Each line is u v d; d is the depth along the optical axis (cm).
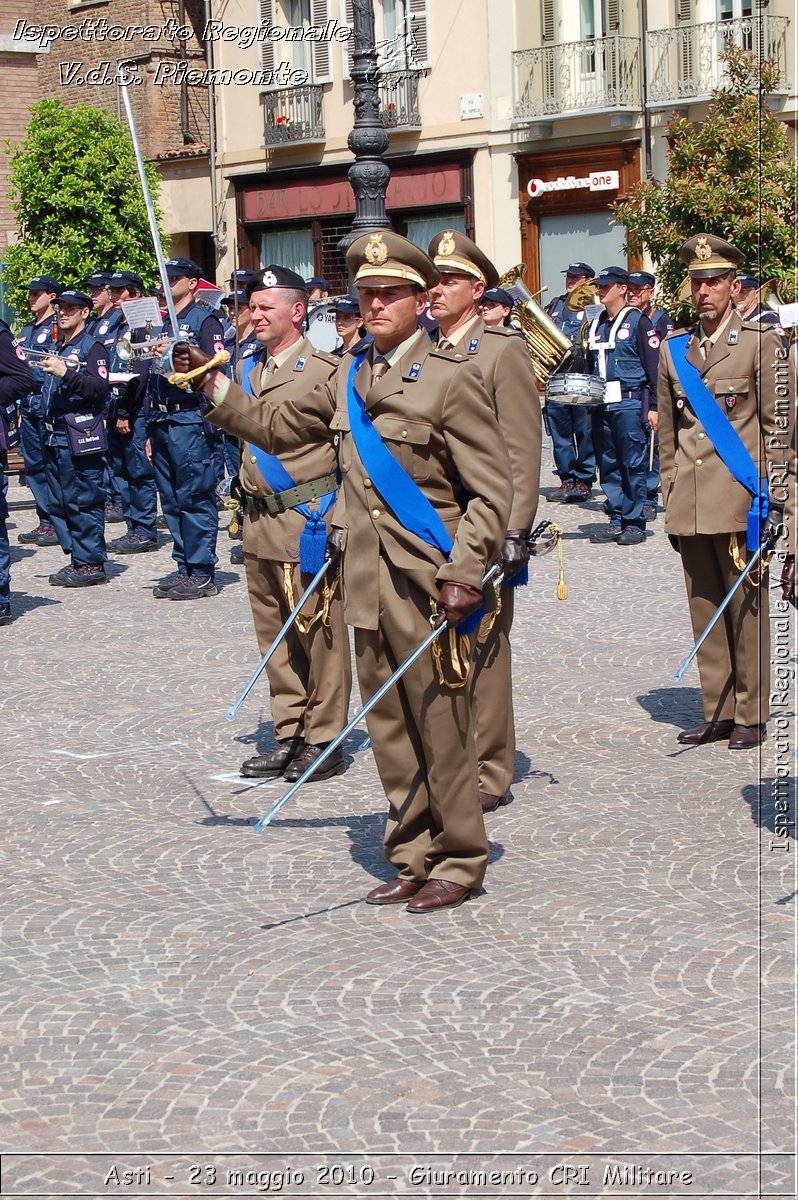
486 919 696
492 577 699
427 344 701
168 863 784
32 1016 616
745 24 2903
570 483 1958
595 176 3192
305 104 3475
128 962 664
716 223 2081
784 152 2109
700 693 1074
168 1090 555
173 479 1459
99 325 1770
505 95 3284
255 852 796
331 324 1617
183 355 725
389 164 3475
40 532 1822
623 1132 518
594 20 3177
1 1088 560
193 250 3716
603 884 732
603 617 1320
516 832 809
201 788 910
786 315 777
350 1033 593
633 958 650
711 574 958
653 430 1841
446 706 699
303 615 901
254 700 1105
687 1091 543
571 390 1597
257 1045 586
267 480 904
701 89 3025
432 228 3472
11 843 820
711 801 849
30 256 2550
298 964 656
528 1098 540
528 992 622
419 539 694
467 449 684
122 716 1072
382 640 709
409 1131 522
